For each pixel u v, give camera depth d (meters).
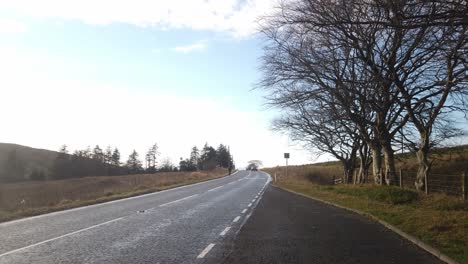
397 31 14.39
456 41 10.62
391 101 24.78
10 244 10.83
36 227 14.11
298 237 12.09
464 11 8.71
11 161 107.50
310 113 37.25
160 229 13.58
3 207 23.09
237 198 28.23
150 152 138.75
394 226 13.59
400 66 20.36
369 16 12.13
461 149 37.81
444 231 11.82
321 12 12.59
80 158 110.94
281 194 33.53
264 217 17.17
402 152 36.19
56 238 11.78
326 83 25.02
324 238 11.94
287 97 24.44
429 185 24.56
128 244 10.84
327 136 44.19
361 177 41.47
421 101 24.16
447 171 42.09
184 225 14.55
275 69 23.38
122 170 122.94
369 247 10.59
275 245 10.78
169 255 9.45
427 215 14.84
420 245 10.70
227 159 164.25
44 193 39.53
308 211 19.91
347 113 26.36
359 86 20.00
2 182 85.44
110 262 8.73
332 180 52.31
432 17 9.00
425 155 25.55
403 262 8.94
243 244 10.90
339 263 8.77
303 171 69.94
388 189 22.64
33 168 113.88
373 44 19.23
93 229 13.58
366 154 41.41
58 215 17.88
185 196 29.95
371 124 27.56
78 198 28.67
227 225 14.59
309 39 20.66
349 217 17.34
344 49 20.83
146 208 20.94
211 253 9.70
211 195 31.12
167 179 60.62
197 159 160.88
